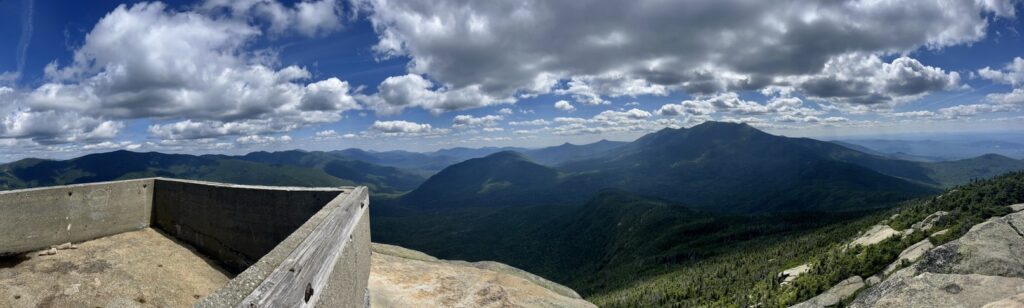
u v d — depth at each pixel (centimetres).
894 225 8888
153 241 1661
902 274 3522
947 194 9138
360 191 1291
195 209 1653
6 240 1413
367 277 1436
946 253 3325
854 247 8212
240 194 1483
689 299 11419
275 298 490
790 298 7106
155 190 1805
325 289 732
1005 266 2939
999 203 7094
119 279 1337
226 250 1544
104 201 1653
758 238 18275
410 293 1669
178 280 1413
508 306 1702
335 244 826
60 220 1537
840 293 5888
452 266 2103
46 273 1316
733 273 12512
